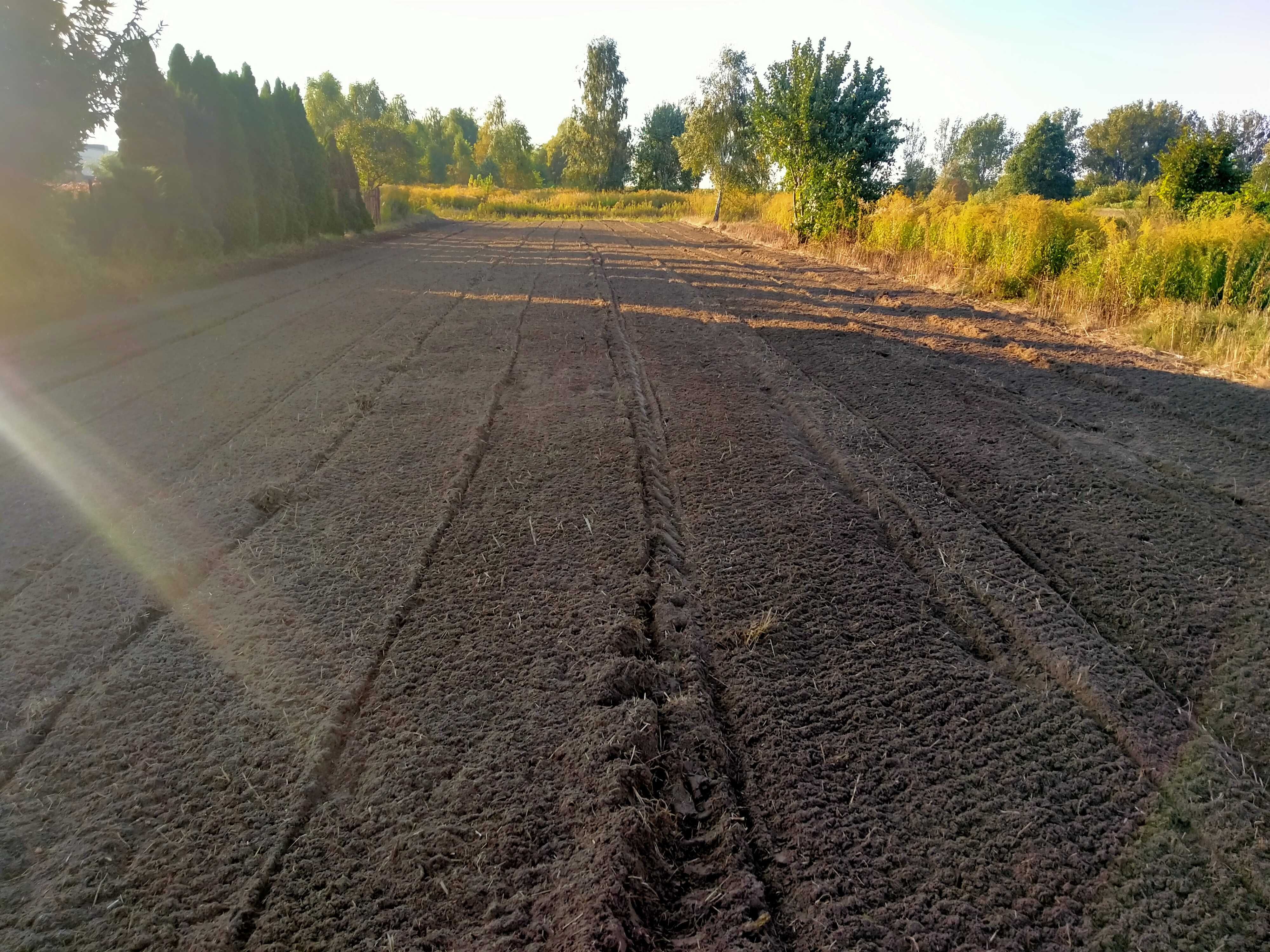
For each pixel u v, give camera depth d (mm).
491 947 2193
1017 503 5145
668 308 12164
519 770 2852
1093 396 7516
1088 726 3080
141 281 13203
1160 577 4223
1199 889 2373
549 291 13695
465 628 3715
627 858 2439
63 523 4824
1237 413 6863
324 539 4562
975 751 2959
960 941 2219
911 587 4094
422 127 72438
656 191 49688
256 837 2588
